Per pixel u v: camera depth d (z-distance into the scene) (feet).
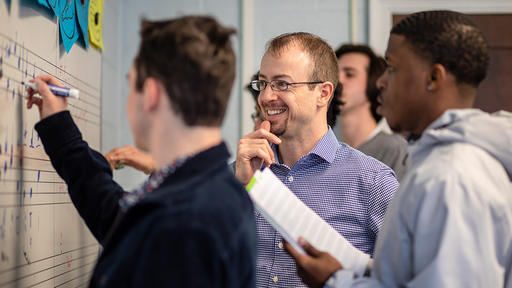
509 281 3.28
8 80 3.98
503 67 9.72
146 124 3.05
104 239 4.26
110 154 6.51
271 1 9.73
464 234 3.08
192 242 2.50
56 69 5.16
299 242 3.83
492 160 3.38
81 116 6.06
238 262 2.72
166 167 2.87
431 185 3.21
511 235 3.23
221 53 2.97
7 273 3.98
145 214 2.71
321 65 5.32
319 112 5.40
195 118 2.89
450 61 3.46
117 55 9.43
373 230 5.10
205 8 9.70
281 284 5.07
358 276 3.86
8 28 3.99
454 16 3.60
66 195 5.59
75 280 5.95
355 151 5.51
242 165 5.13
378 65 8.70
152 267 2.49
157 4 9.71
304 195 5.24
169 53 2.86
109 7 8.73
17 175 4.19
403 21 3.78
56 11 5.05
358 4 9.73
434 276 3.06
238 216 2.80
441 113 3.54
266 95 5.24
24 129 4.35
